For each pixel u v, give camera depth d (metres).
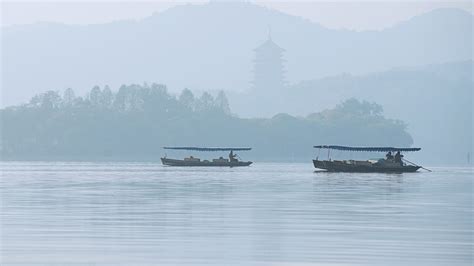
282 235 126.50
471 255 106.81
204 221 147.38
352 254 107.12
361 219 152.88
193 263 99.69
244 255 105.88
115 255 105.25
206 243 116.81
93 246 113.25
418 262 101.19
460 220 151.12
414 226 140.38
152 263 99.38
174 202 195.50
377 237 124.56
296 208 178.25
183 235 126.00
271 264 99.25
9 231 130.50
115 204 188.12
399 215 161.50
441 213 166.88
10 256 104.00
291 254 106.81
